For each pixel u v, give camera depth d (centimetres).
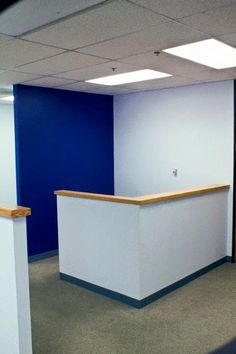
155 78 395
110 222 317
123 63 317
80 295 333
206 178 439
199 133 439
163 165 480
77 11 195
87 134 503
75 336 260
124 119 523
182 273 353
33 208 443
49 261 444
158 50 276
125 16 204
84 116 496
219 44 262
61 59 300
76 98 484
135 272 302
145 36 240
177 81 414
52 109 456
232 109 408
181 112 454
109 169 538
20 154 426
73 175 488
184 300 319
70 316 291
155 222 312
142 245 300
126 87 454
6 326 207
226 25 221
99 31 229
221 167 425
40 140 445
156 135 484
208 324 275
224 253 428
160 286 324
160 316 288
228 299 321
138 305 303
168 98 466
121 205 306
